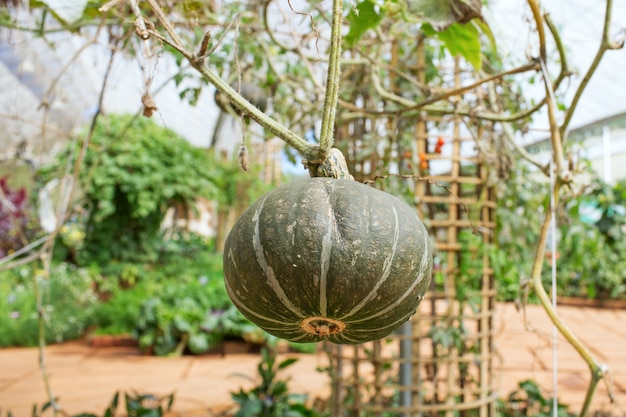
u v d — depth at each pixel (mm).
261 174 12539
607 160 11586
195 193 11141
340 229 1222
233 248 1288
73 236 10680
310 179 1344
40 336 2898
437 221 3221
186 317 6910
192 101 3018
